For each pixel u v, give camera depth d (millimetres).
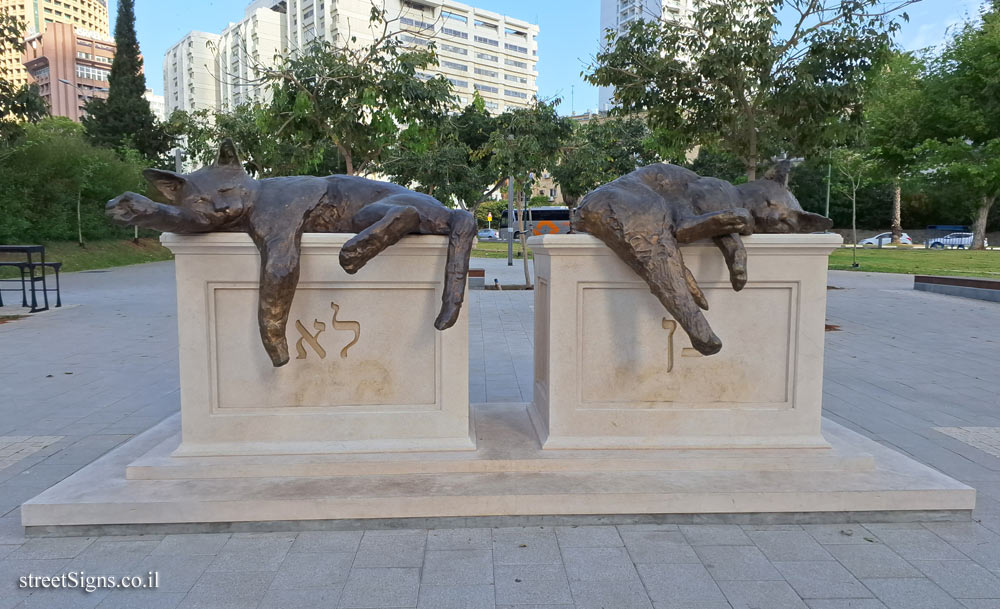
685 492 2949
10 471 3695
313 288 3162
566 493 2934
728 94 8352
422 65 8617
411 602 2348
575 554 2697
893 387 5867
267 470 3115
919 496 2984
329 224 3191
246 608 2309
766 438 3316
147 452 3307
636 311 3270
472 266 20594
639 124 24484
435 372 3279
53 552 2705
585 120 28688
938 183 17578
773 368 3314
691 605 2340
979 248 30734
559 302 3232
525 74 84000
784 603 2350
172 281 17500
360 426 3260
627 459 3197
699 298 3045
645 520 2973
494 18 79125
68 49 78312
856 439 3547
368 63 9344
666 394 3311
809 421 3322
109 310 11242
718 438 3312
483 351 7352
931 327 9484
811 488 2990
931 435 4422
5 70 12852
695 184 3295
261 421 3207
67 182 24328
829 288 14852
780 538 2846
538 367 3883
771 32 8070
